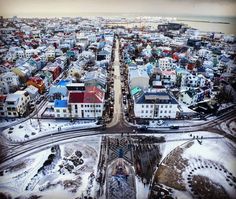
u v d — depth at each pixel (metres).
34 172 69.12
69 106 99.06
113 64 188.62
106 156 76.62
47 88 136.12
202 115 105.12
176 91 130.62
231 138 88.25
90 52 195.75
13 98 101.25
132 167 71.50
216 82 145.25
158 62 173.25
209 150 80.62
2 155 76.69
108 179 66.56
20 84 138.25
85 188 63.34
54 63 164.88
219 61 179.38
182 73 139.38
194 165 73.00
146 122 97.56
